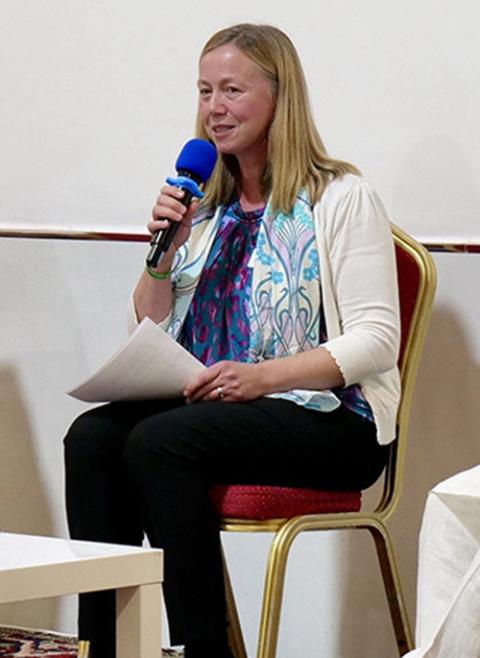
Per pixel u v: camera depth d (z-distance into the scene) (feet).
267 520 15.06
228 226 16.78
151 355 14.94
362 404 15.74
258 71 16.34
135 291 16.83
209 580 14.34
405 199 19.20
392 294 15.88
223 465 14.97
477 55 18.58
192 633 14.06
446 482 10.18
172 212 15.75
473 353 18.66
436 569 9.99
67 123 21.90
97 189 21.67
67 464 15.24
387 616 19.33
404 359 16.48
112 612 14.74
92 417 15.49
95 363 21.61
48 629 21.81
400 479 16.37
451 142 18.79
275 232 16.25
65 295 21.80
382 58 19.35
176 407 15.67
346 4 19.63
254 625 20.30
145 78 21.31
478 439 18.62
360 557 19.51
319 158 16.53
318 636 19.86
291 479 15.29
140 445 14.57
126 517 15.26
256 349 16.08
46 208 22.06
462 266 18.72
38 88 22.16
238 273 16.49
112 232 21.44
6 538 12.21
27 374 22.06
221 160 16.94
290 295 15.97
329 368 15.31
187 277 16.63
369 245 15.89
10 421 22.15
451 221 18.83
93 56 21.72
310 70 19.94
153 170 21.24
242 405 15.08
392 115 19.29
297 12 20.06
